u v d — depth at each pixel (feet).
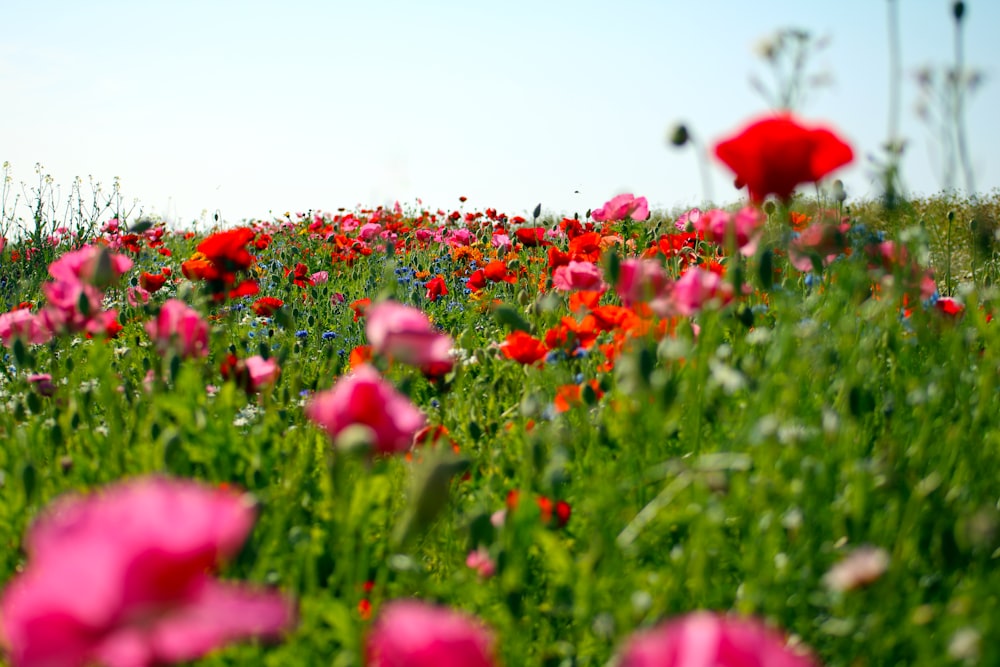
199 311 5.24
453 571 4.40
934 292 5.30
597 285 5.58
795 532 4.00
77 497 4.20
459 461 3.67
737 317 4.91
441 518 4.48
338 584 4.23
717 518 3.78
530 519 3.85
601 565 3.96
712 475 3.88
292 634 3.77
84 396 4.97
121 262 4.87
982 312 5.24
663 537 4.28
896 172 4.42
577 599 3.89
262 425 4.78
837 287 5.02
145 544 2.27
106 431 4.92
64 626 2.27
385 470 4.47
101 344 4.76
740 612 3.69
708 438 4.55
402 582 4.25
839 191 4.97
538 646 4.07
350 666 3.63
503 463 4.72
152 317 6.06
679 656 2.54
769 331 5.12
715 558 4.03
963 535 3.87
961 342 4.78
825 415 4.16
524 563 4.04
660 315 4.85
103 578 2.22
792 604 3.93
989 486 4.43
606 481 4.11
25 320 5.23
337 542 4.22
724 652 2.51
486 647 3.11
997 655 3.48
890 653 3.89
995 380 4.68
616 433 4.50
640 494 4.38
